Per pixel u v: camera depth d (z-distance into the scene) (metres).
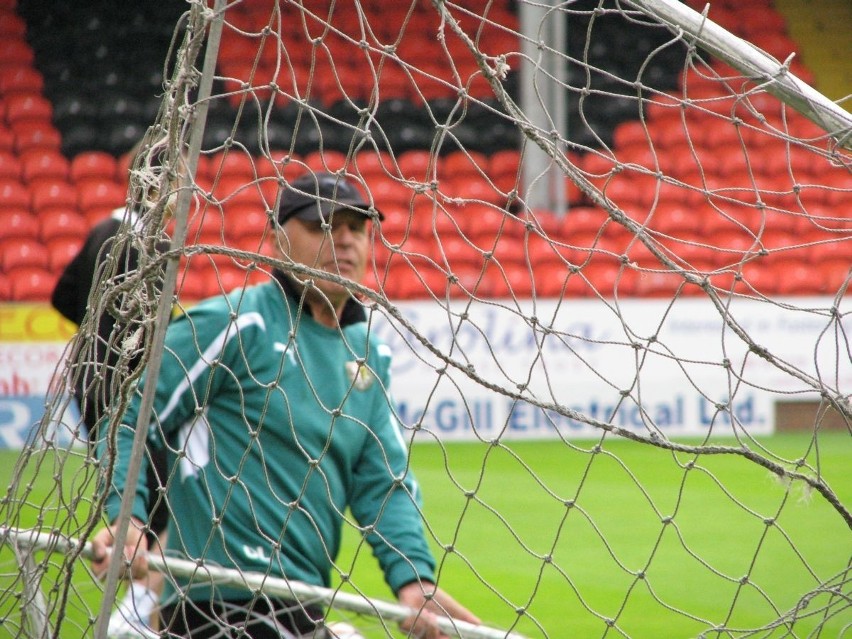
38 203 27.31
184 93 3.28
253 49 30.03
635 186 27.34
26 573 4.03
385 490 5.38
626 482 15.63
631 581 10.80
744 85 3.44
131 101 30.55
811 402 20.02
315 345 5.19
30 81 30.97
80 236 26.09
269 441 5.04
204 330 4.98
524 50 23.16
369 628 5.25
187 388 4.94
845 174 26.72
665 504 14.27
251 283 22.16
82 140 29.61
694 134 28.92
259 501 4.99
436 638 4.80
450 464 16.86
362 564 11.12
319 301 5.27
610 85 30.70
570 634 9.09
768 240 25.28
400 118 29.48
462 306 19.64
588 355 19.94
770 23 34.06
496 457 17.50
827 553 11.88
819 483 3.38
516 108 3.28
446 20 3.25
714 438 19.47
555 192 25.27
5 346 18.80
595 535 12.71
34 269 24.72
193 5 3.30
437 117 29.58
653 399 19.95
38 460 4.18
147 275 3.43
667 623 9.41
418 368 19.58
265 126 3.36
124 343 3.54
